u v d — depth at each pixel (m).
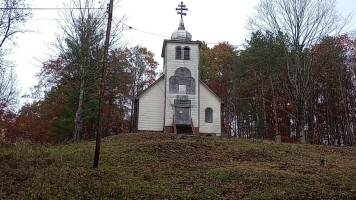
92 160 17.97
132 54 52.69
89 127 43.72
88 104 36.22
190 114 34.41
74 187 13.13
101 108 16.67
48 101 40.59
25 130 37.59
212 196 12.77
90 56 30.36
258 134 47.12
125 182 14.20
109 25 17.42
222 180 14.76
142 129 34.06
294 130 45.66
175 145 21.98
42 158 17.69
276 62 37.81
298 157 20.22
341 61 40.28
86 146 22.86
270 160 19.14
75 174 14.78
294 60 34.12
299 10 33.75
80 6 30.69
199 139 25.27
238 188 13.73
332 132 44.00
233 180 14.73
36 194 12.27
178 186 13.92
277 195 12.71
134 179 14.71
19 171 14.81
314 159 19.89
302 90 32.19
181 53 36.06
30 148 19.92
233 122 50.41
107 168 16.22
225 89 52.84
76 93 34.56
